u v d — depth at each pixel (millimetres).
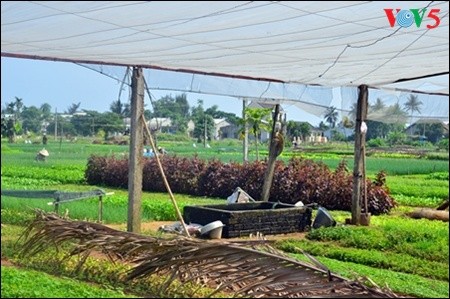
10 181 32812
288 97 16656
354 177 17656
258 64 12648
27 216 16078
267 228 15867
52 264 10617
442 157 61875
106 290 9078
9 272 9836
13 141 67688
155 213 18531
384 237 14289
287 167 24391
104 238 9406
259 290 7648
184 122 77688
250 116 31219
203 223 15742
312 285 7090
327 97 17109
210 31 9000
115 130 76250
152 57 11500
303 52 11211
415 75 14836
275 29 9039
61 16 7750
